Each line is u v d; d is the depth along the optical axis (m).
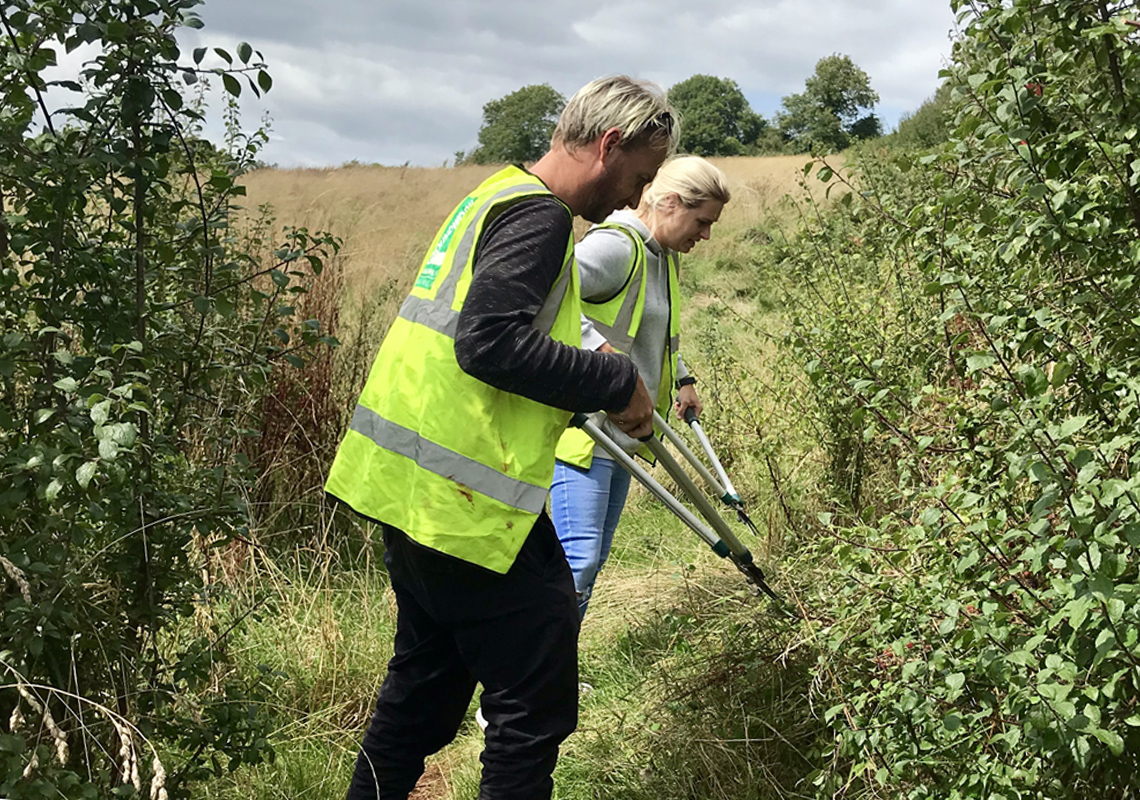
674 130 2.20
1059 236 2.04
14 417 2.05
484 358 1.89
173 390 2.34
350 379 5.13
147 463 2.10
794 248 4.86
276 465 4.49
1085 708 1.65
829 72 79.00
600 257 2.97
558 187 2.21
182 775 2.27
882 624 2.22
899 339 3.53
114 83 2.01
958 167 2.35
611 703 3.29
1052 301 2.26
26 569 1.84
